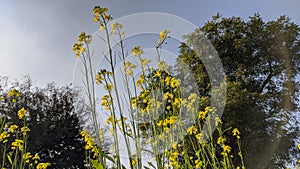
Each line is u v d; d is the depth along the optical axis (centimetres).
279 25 1362
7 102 1403
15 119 1355
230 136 1110
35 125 1503
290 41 1352
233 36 1338
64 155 1530
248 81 1313
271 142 1170
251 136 1121
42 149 1518
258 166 1117
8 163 1121
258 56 1340
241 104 1136
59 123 1563
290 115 1256
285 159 1205
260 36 1338
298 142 1230
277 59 1343
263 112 1180
